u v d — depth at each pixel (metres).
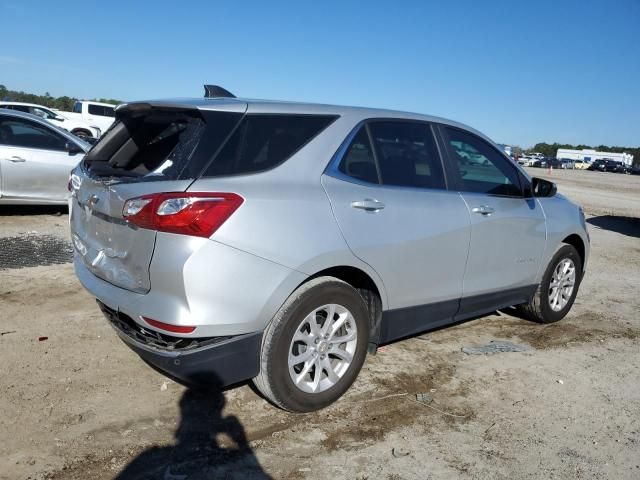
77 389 3.68
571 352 4.89
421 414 3.66
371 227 3.60
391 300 3.85
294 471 3.00
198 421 3.41
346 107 3.86
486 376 4.28
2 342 4.29
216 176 3.06
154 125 3.58
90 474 2.87
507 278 4.80
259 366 3.28
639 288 7.33
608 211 17.05
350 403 3.73
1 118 8.38
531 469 3.14
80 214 3.71
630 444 3.46
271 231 3.12
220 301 2.98
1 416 3.31
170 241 2.91
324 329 3.50
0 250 6.80
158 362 3.10
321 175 3.48
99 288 3.35
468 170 4.50
